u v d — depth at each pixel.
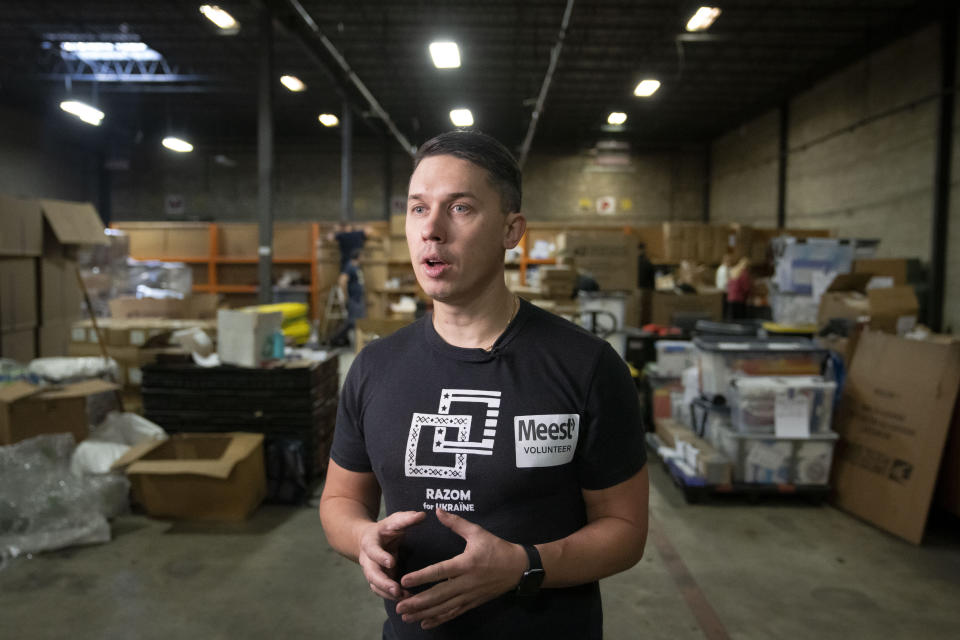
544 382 0.70
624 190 16.22
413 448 0.71
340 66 10.97
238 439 2.94
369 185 16.31
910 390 2.76
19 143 12.87
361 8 8.43
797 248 6.24
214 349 3.50
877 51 8.61
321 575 2.32
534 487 0.69
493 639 0.72
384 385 0.75
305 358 3.41
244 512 2.79
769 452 3.03
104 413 3.27
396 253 10.20
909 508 2.65
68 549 2.48
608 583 2.29
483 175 0.69
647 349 4.42
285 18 8.05
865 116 8.93
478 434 0.70
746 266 7.56
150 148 15.97
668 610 2.11
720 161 15.34
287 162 16.25
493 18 8.76
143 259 9.94
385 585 0.63
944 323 7.12
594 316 4.44
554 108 13.59
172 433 3.14
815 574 2.36
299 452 3.00
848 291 4.31
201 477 2.73
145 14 8.88
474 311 0.73
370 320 4.02
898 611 2.10
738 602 2.16
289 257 9.82
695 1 6.97
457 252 0.69
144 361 3.50
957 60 6.94
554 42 9.59
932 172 7.35
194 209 16.11
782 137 11.75
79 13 8.91
